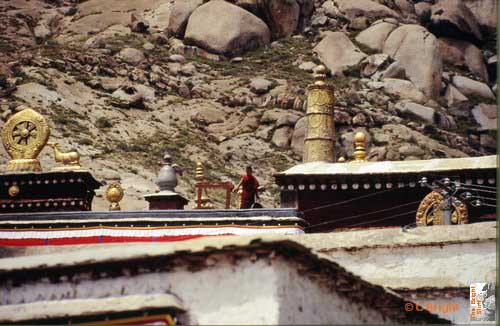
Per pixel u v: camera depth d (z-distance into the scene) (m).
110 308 29.59
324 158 67.38
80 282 30.81
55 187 64.06
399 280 43.50
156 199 64.31
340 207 60.00
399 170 59.12
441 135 152.00
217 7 167.25
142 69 153.38
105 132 134.38
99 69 150.38
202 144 137.75
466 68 172.12
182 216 58.69
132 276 30.39
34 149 65.25
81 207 63.84
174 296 29.75
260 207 63.53
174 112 144.88
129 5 175.50
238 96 150.50
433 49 164.50
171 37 166.50
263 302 28.81
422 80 161.75
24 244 59.31
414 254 44.28
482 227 43.91
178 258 29.84
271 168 134.75
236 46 164.25
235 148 138.62
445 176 57.66
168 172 65.12
